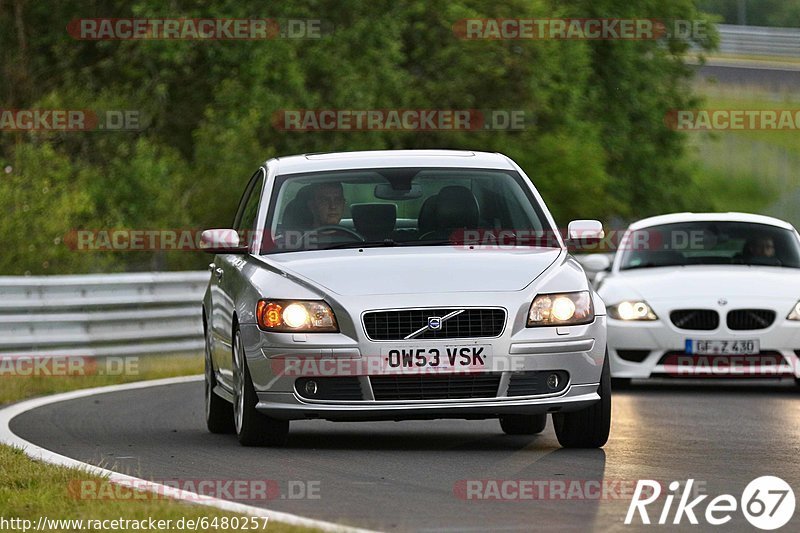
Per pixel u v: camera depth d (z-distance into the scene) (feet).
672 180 412.57
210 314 100.99
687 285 131.95
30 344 160.35
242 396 87.66
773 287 131.23
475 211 92.27
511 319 83.41
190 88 285.64
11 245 214.90
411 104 310.24
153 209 253.24
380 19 307.58
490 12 326.24
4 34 291.79
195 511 60.59
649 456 83.05
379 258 87.20
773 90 621.72
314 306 84.17
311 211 92.48
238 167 262.47
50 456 82.94
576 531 58.54
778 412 111.14
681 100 416.87
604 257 139.03
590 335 84.53
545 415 94.73
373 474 75.15
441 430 98.27
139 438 94.99
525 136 320.91
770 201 516.32
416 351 82.84
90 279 169.17
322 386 83.97
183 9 287.48
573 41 359.87
